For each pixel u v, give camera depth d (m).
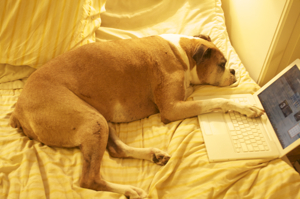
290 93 1.23
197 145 1.27
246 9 1.79
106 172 1.20
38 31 1.50
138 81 1.39
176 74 1.43
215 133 1.29
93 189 1.12
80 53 1.36
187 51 1.51
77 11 1.56
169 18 2.00
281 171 1.10
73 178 1.16
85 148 1.18
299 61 1.25
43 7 1.47
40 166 1.18
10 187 1.09
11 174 1.15
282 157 1.21
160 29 1.93
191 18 1.96
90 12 1.65
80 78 1.31
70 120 1.20
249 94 1.51
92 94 1.32
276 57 1.52
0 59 1.55
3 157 1.21
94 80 1.32
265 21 1.55
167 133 1.34
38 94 1.23
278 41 1.44
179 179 1.15
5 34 1.48
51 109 1.21
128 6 2.01
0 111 1.49
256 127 1.30
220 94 1.54
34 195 1.03
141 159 1.27
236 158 1.18
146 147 1.33
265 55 1.57
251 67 1.79
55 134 1.23
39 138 1.27
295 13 1.34
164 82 1.41
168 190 1.11
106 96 1.35
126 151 1.27
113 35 1.84
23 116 1.27
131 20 1.98
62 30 1.53
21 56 1.54
